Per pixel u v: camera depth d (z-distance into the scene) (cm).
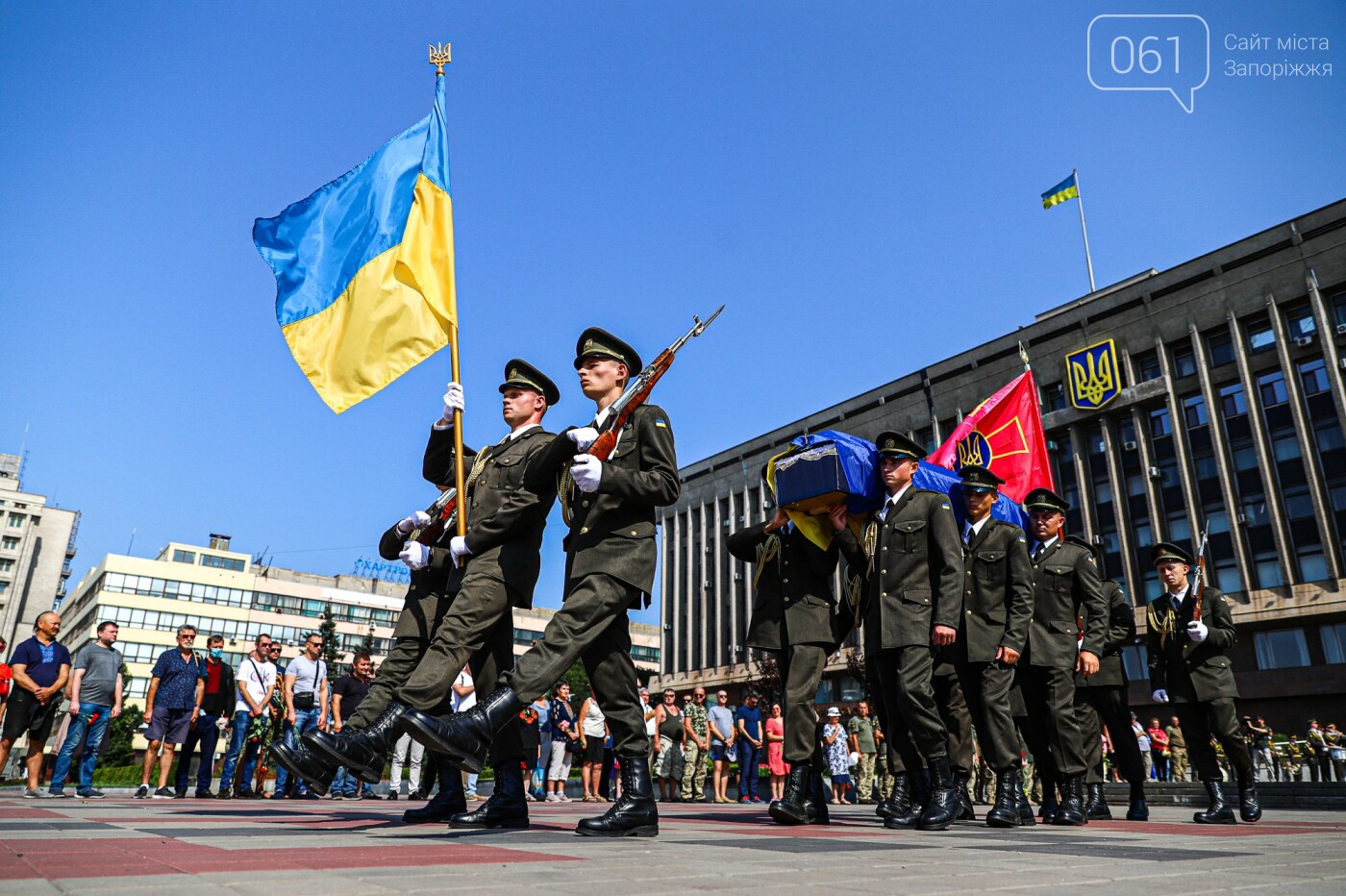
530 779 1323
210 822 448
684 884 222
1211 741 711
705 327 443
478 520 491
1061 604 712
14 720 909
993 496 682
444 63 705
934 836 445
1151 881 248
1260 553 3419
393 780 1209
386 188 674
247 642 9356
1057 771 670
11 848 285
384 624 10181
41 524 11281
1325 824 662
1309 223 3478
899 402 4784
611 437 430
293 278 664
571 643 396
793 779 561
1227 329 3659
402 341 635
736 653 5194
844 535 588
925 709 545
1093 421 4016
